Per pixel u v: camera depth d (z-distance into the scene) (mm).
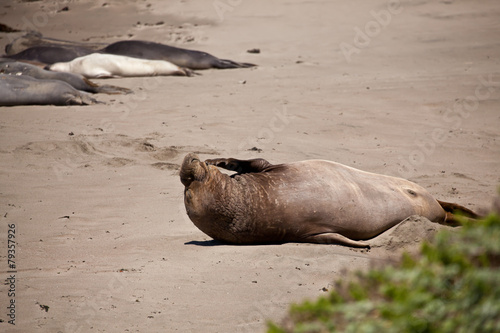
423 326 7473
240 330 16156
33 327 16500
